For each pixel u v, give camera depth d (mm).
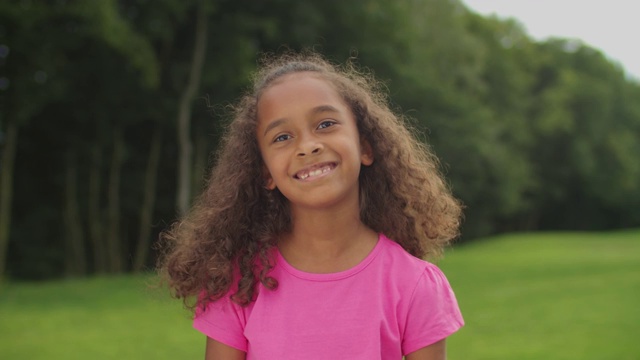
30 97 13172
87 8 11781
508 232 38250
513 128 30422
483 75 29750
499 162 25234
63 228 17016
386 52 17234
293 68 1998
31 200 17016
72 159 16344
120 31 12414
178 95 15789
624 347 5555
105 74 14531
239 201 2006
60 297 10539
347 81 2010
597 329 6418
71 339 6910
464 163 23156
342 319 1770
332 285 1810
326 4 16000
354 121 1940
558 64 37719
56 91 13422
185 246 2062
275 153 1824
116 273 16859
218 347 1918
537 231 38938
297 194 1786
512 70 30719
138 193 17625
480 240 24281
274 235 1949
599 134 35219
